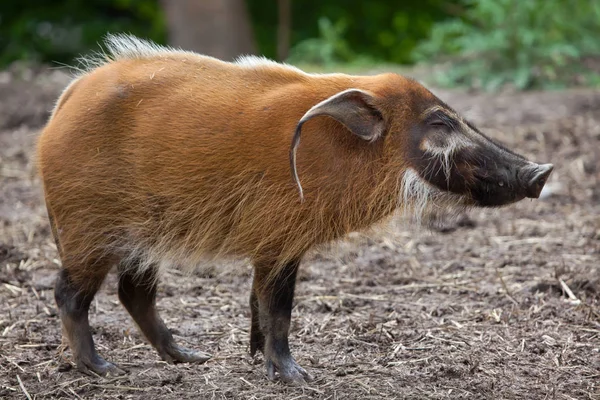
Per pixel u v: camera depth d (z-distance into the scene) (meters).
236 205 9.73
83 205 9.99
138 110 9.86
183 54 10.32
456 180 9.83
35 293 12.94
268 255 9.79
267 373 10.01
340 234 9.90
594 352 10.84
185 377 10.18
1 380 10.03
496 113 23.98
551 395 9.61
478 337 11.38
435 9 41.34
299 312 12.41
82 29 38.25
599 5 28.67
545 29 27.97
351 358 10.73
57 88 27.83
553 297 12.77
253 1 42.12
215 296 13.13
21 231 15.84
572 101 24.92
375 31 41.19
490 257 14.66
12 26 38.09
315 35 40.50
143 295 10.66
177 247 10.06
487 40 27.83
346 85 9.88
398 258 14.73
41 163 10.16
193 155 9.69
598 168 19.19
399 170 9.80
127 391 9.79
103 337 11.52
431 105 9.89
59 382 10.01
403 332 11.55
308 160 9.52
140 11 39.62
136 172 9.83
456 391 9.70
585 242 15.16
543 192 17.70
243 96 9.80
